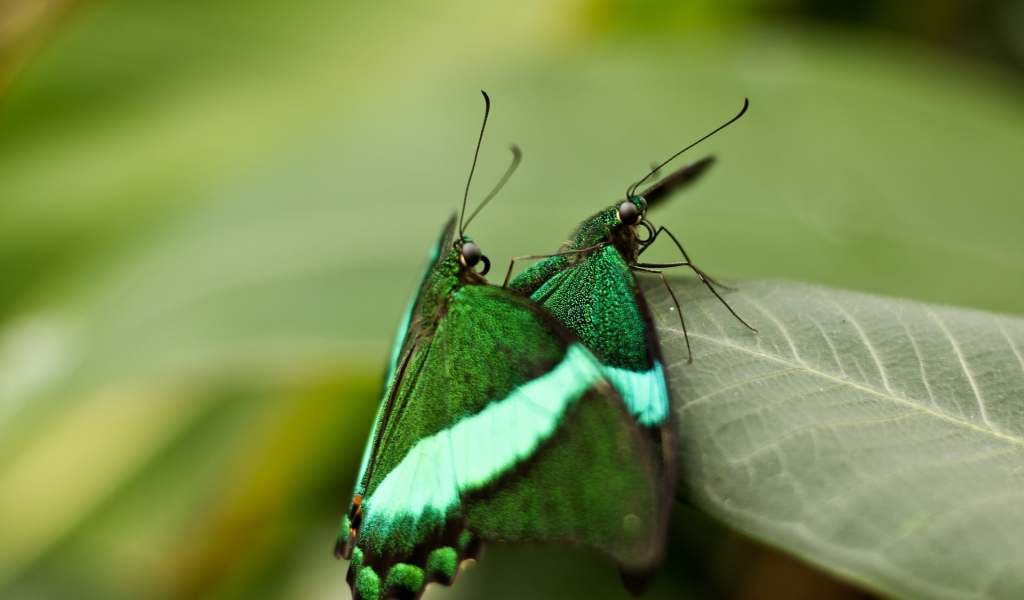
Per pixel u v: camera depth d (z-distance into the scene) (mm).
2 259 492
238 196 475
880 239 467
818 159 480
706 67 494
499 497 413
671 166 479
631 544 400
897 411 406
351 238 467
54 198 499
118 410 505
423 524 427
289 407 501
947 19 538
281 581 506
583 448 407
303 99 524
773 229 469
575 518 406
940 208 472
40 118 520
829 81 492
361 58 527
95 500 507
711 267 462
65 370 457
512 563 491
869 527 395
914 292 460
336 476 511
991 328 414
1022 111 493
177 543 506
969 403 406
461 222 470
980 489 396
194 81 527
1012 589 388
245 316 457
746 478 402
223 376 473
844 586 478
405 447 432
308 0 535
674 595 485
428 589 490
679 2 531
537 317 415
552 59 516
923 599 390
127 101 523
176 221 475
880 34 540
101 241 481
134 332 458
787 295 423
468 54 524
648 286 433
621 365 413
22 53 525
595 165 480
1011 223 470
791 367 413
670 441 403
